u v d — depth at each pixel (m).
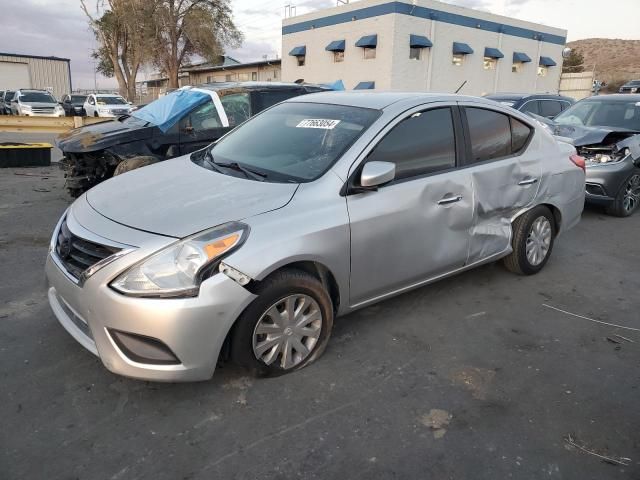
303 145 3.63
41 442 2.54
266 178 3.37
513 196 4.34
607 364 3.43
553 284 4.77
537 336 3.78
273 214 2.94
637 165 7.37
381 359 3.38
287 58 33.44
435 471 2.44
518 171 4.37
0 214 6.62
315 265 3.19
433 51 28.09
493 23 30.73
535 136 4.66
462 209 3.90
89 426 2.66
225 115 7.07
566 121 8.88
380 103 3.79
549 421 2.83
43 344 3.41
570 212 5.04
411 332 3.76
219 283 2.65
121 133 6.57
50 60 43.84
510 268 4.81
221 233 2.73
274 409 2.84
